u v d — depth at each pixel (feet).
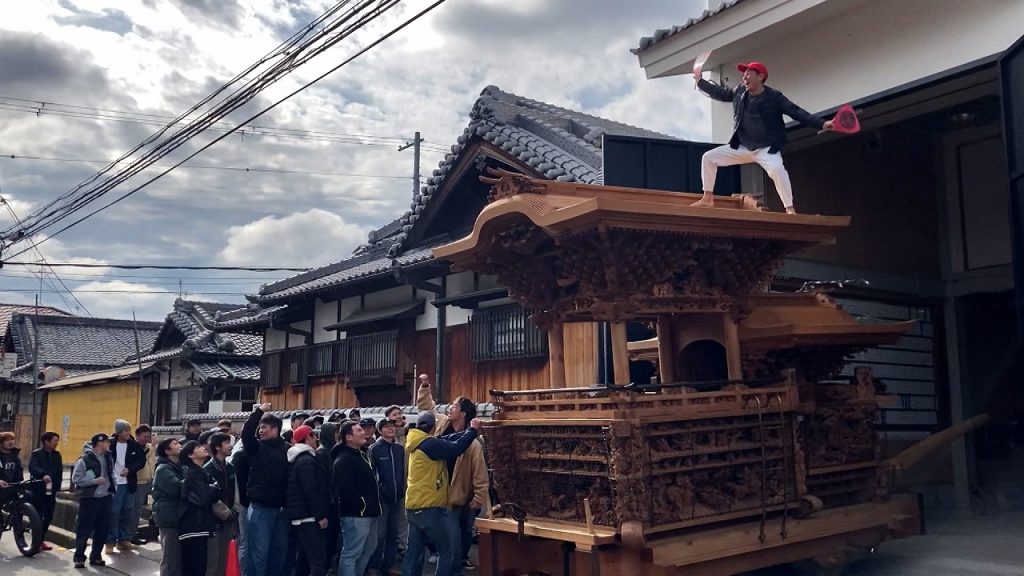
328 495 26.78
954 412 41.34
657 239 20.43
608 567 19.67
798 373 25.22
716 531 20.53
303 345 59.26
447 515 24.58
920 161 43.34
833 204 38.11
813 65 31.78
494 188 22.18
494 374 41.16
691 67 34.73
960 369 41.65
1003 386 43.42
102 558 37.63
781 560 21.54
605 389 20.01
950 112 39.88
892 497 25.54
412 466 24.53
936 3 28.14
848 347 26.14
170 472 27.22
